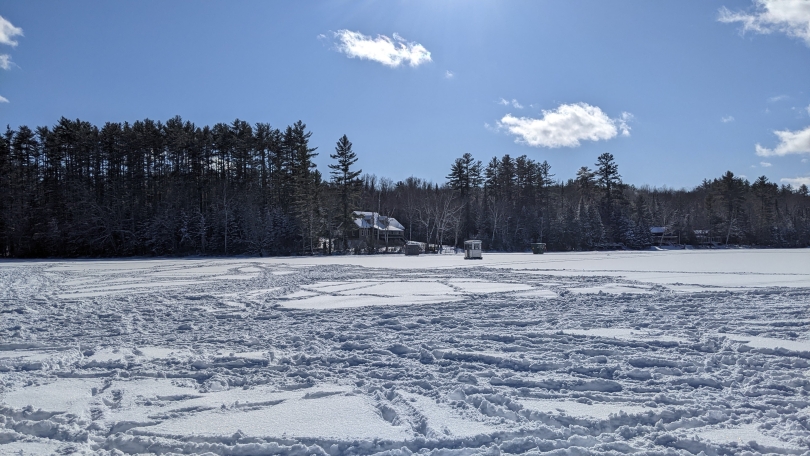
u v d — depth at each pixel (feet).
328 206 215.10
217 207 215.92
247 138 233.55
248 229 208.44
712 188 345.10
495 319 37.37
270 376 22.20
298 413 17.35
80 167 225.76
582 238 266.77
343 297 53.11
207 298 53.57
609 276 77.10
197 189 231.30
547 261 130.21
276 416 17.07
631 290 56.59
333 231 221.66
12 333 33.63
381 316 39.93
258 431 15.67
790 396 18.48
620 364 23.31
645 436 15.05
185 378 22.18
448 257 170.81
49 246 203.41
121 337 31.94
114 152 223.92
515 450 14.16
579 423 16.06
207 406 18.13
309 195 207.62
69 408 17.97
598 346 27.30
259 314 41.60
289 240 214.69
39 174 221.87
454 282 70.23
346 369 23.22
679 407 17.15
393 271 95.14
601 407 17.51
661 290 55.98
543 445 14.38
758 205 336.08
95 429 16.03
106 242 205.67
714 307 41.88
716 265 102.06
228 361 24.99
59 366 24.47
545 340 29.01
